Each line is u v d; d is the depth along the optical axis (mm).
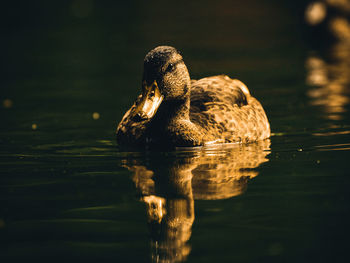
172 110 11547
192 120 11820
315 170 9969
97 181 9688
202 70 22219
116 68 23750
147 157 11133
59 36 33250
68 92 19047
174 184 9445
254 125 12336
